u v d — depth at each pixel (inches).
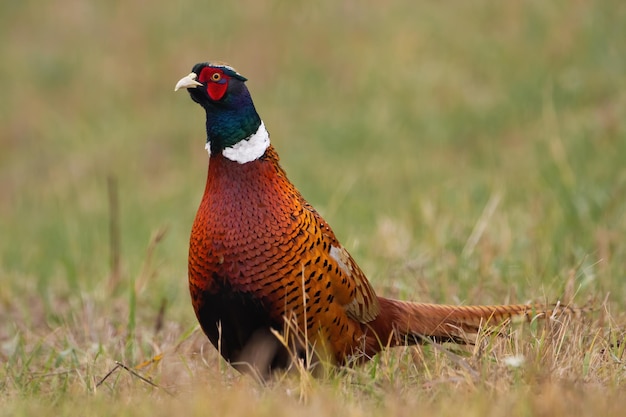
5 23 1705.2
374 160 1149.1
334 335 461.4
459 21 1460.4
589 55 1290.6
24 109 1486.2
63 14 1707.7
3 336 650.2
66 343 559.2
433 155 1152.8
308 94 1385.3
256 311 448.8
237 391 412.5
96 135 1391.5
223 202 450.3
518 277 610.9
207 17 1614.2
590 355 449.1
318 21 1547.7
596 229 685.9
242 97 455.2
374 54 1439.5
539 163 979.9
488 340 477.7
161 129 1391.5
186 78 456.4
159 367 513.3
